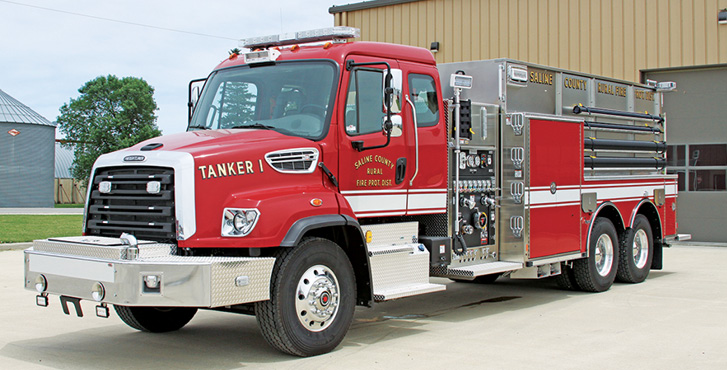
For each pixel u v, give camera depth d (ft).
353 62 21.21
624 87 35.27
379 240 22.20
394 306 28.40
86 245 18.01
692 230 52.06
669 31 50.96
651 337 21.91
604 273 31.71
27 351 20.52
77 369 18.51
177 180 17.90
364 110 21.65
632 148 34.37
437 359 19.21
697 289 31.99
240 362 19.16
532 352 19.99
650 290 31.89
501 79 26.99
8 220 79.36
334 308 19.99
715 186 51.06
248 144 19.21
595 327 23.61
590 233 30.76
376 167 21.79
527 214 26.78
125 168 19.25
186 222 17.81
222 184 18.37
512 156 26.91
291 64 21.91
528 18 55.67
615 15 52.70
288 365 18.71
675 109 52.37
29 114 149.79
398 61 22.94
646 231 34.76
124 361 19.34
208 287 17.01
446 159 24.40
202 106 23.21
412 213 23.02
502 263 26.66
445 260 24.34
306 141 20.25
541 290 32.50
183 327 24.17
